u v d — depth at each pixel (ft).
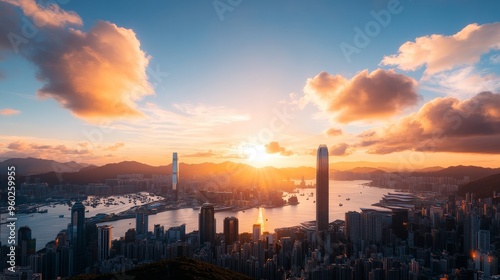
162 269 153.89
